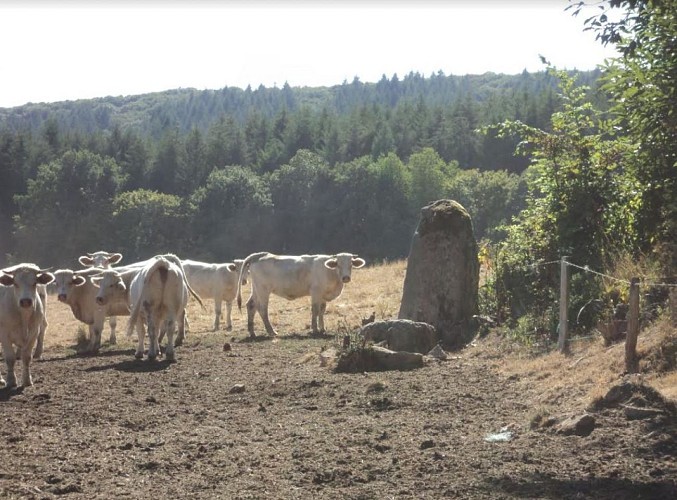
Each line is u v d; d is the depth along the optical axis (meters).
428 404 11.17
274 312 24.91
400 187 87.56
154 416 11.19
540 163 17.48
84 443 9.63
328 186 88.88
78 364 16.56
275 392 12.49
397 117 138.75
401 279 28.58
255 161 124.06
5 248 101.81
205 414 11.27
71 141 131.62
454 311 16.98
